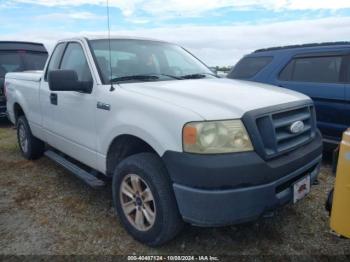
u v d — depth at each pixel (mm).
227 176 2209
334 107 4594
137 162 2684
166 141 2404
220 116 2320
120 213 3000
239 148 2293
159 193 2527
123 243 2852
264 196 2314
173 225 2561
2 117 8188
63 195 3846
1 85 7863
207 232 2984
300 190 2666
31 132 4988
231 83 3295
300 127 2686
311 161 2775
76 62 3699
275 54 5605
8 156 5477
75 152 3721
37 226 3150
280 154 2484
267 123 2416
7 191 3986
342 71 4645
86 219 3271
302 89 4977
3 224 3197
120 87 3045
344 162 2084
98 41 3629
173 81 3291
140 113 2654
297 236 2918
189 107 2418
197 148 2271
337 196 2152
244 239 2883
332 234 2924
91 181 3369
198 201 2283
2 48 8367
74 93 3496
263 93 2848
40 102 4383
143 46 3895
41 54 8992
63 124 3836
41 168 4820
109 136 2984
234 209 2266
